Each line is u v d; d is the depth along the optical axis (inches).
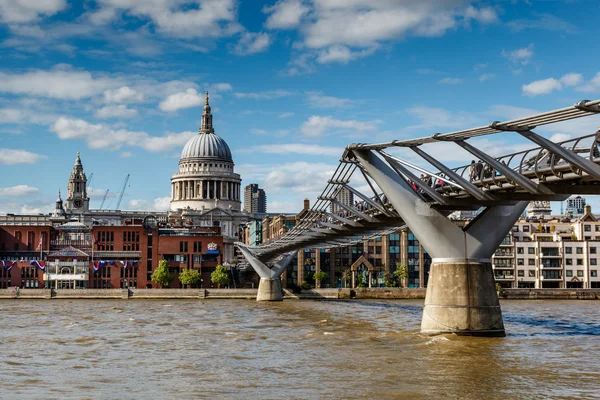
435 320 2517.2
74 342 2726.4
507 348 2301.9
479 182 2228.1
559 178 1871.3
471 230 2481.5
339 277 7549.2
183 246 7578.7
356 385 1760.6
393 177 2524.6
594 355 2191.2
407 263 7544.3
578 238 7564.0
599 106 1441.9
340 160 2746.1
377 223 3307.1
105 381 1860.2
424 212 2481.5
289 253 6289.4
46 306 5236.2
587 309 4690.0
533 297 6412.4
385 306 5128.0
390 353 2265.0
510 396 1627.7
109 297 6574.8
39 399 1635.1
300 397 1633.9
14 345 2632.9
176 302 5910.4
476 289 2471.7
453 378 1831.9
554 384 1758.1
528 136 1744.6
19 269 7273.6
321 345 2536.9
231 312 4480.8
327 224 3737.7
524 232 7736.2
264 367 2053.4
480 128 1823.3
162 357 2288.4
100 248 7504.9
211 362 2164.1
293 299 6569.9
